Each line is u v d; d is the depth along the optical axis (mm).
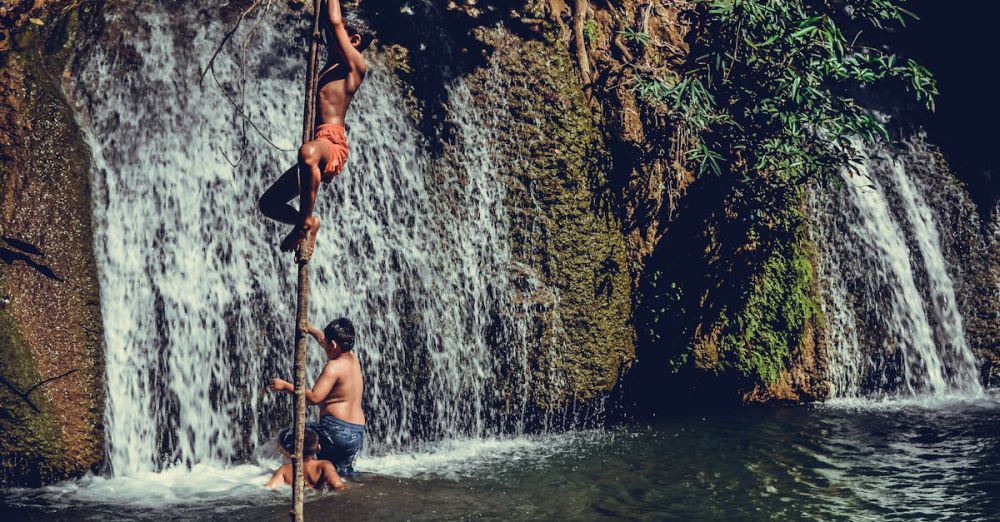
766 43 10906
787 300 11953
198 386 9391
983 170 14141
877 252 12812
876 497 8539
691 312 11586
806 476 9133
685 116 11016
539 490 8570
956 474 9164
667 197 11477
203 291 9539
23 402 8391
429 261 10398
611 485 8789
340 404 8484
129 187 9414
